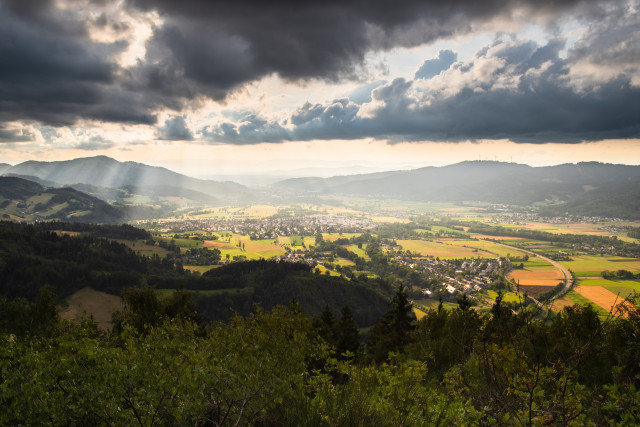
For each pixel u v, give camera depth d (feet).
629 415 13.88
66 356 15.48
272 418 18.37
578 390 15.43
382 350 95.20
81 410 14.42
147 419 14.85
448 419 15.87
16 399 13.69
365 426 17.21
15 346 16.30
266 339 20.56
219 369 16.74
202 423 17.10
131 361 15.76
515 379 14.16
